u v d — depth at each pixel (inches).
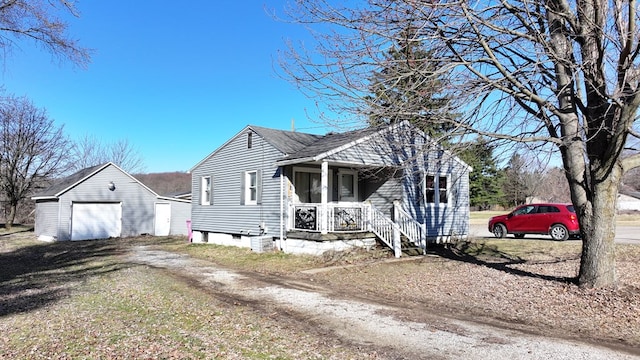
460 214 738.8
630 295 299.6
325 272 455.5
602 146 313.1
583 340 223.0
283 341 221.3
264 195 665.0
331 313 284.2
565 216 658.8
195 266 529.7
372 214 603.5
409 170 488.1
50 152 1424.7
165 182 2235.5
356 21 323.0
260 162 676.7
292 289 371.6
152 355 199.9
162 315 278.4
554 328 246.2
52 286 405.7
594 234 324.5
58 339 228.7
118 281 422.3
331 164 615.8
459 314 281.3
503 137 316.2
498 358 195.5
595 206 323.6
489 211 1989.4
